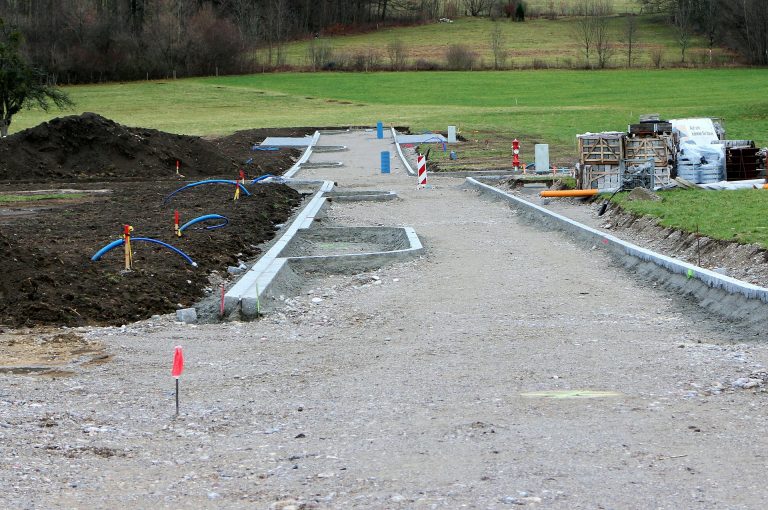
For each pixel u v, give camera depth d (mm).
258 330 12602
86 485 6723
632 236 19094
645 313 12898
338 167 42250
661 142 25469
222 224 21516
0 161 36281
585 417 8141
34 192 30844
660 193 23672
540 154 34031
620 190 24375
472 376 9773
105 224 21312
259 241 20547
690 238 16844
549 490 6363
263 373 10219
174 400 9164
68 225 21125
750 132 48531
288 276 15906
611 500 6164
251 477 6840
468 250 18969
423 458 7160
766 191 22906
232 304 13398
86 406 8930
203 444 7734
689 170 26047
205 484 6723
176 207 25031
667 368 9812
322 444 7637
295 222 22703
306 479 6754
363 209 26891
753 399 8586
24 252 14703
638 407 8414
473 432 7785
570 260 17359
